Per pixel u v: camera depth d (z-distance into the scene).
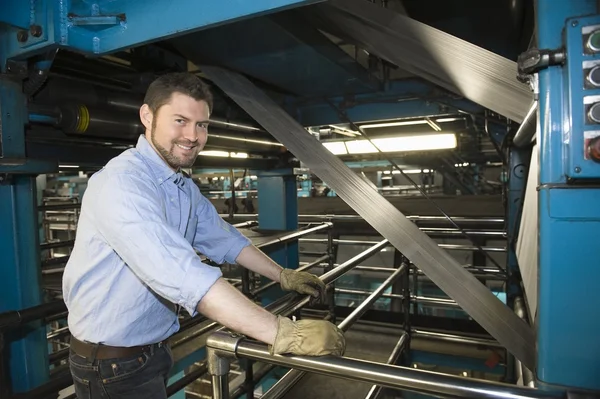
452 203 5.79
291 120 2.28
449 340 3.58
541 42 1.03
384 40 1.92
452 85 2.04
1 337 1.74
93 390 1.37
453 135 4.71
